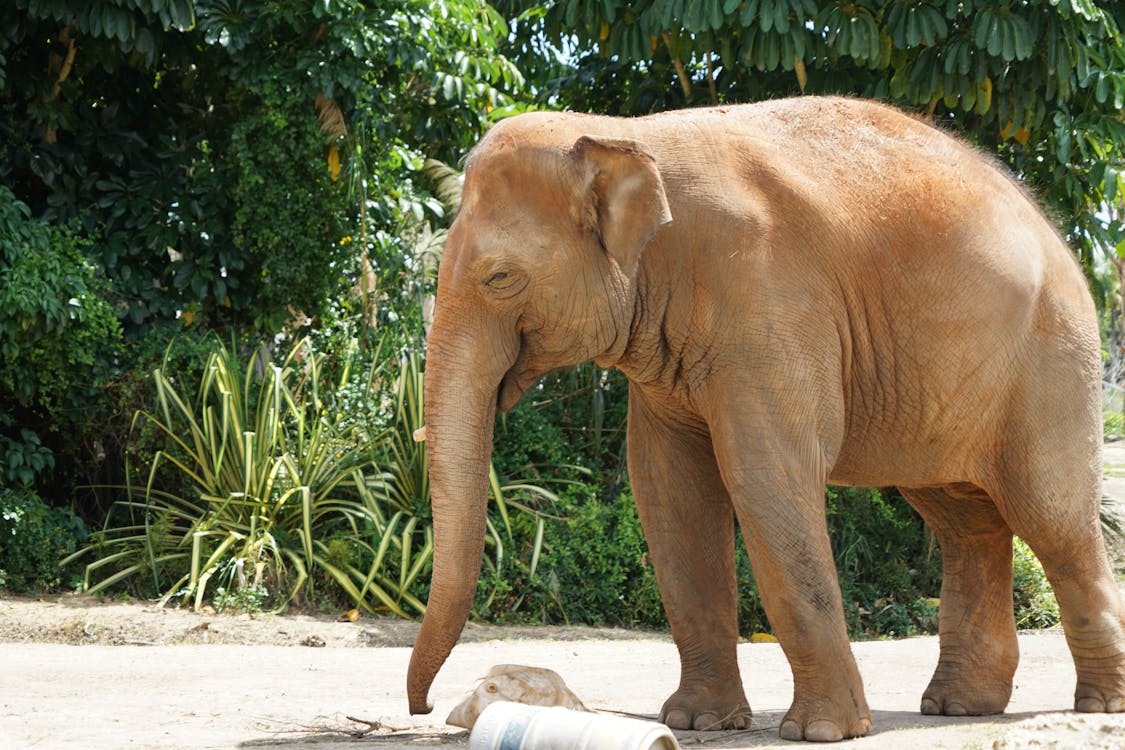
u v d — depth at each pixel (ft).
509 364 15.75
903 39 34.06
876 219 16.66
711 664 17.63
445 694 21.70
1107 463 74.43
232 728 17.34
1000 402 17.40
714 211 15.96
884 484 18.04
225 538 35.53
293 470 35.94
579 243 15.52
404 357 40.96
